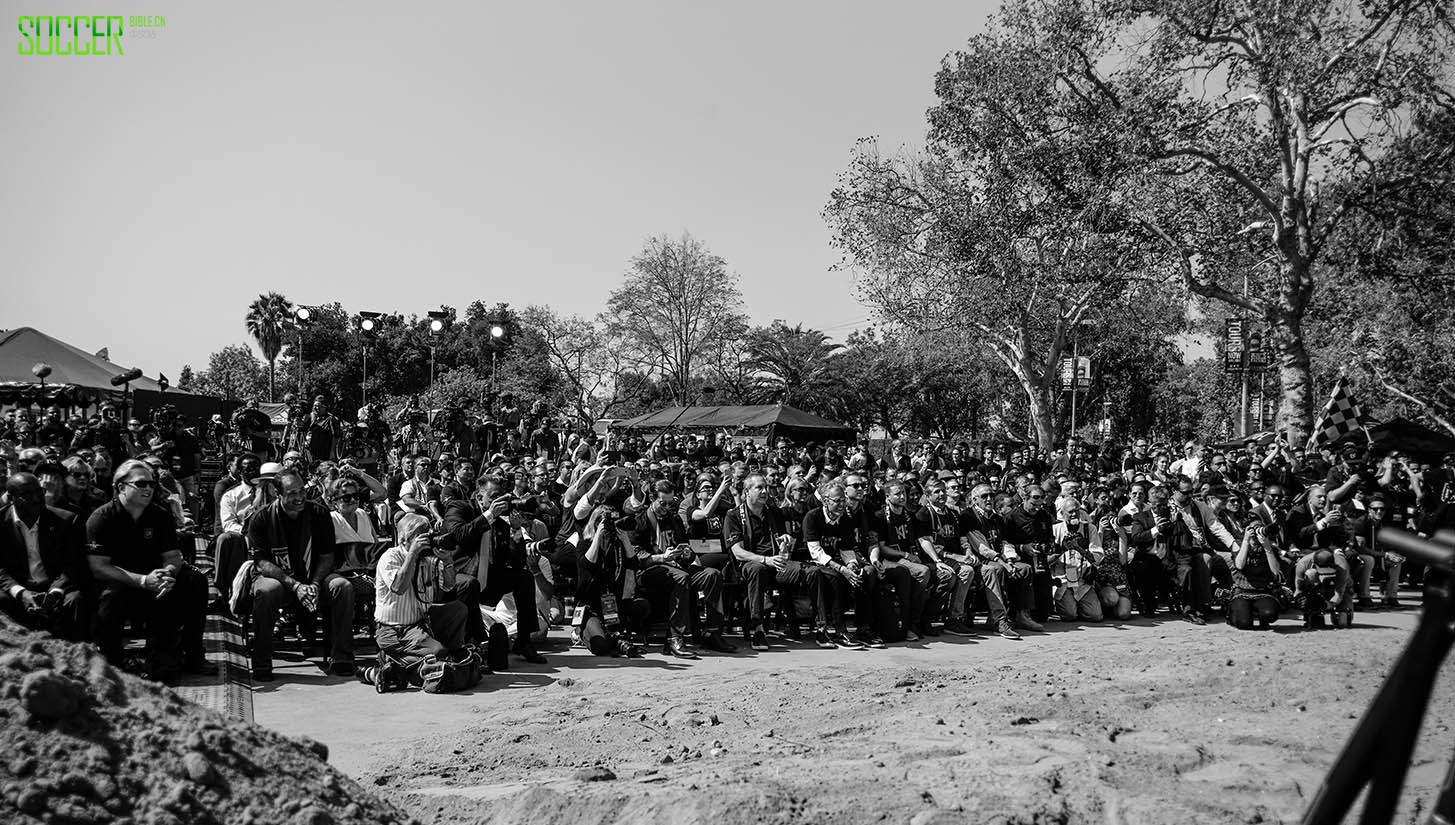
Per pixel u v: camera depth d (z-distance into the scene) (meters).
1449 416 40.44
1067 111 27.47
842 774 5.16
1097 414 70.12
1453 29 24.22
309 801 3.23
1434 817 1.52
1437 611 1.49
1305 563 12.44
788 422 33.28
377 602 8.55
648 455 18.58
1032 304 37.53
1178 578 13.25
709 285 63.97
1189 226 27.67
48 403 22.73
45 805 2.72
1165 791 4.83
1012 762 5.27
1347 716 6.11
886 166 38.62
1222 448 29.94
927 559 12.30
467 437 24.45
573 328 66.31
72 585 7.81
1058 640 11.73
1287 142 26.14
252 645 8.71
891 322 40.47
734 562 11.44
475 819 4.88
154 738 3.16
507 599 9.80
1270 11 24.39
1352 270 29.11
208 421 31.78
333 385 78.31
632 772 5.62
